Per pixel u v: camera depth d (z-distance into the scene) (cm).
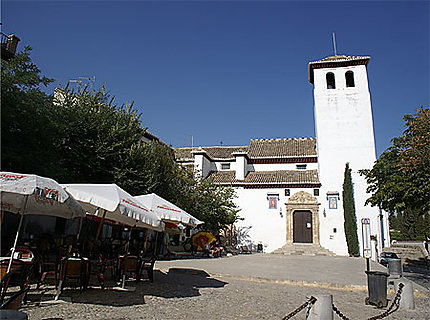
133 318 637
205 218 2466
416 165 1382
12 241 1077
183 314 698
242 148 3788
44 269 970
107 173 1623
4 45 1650
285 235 2945
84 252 931
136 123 1817
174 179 2211
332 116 3162
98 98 1692
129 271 932
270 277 1299
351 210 2816
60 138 1423
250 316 725
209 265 1638
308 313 671
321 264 1922
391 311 848
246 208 3077
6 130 1077
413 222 4719
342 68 3269
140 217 782
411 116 1548
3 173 629
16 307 467
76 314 630
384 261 2130
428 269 2298
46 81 1192
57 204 736
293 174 3192
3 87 1042
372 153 3006
